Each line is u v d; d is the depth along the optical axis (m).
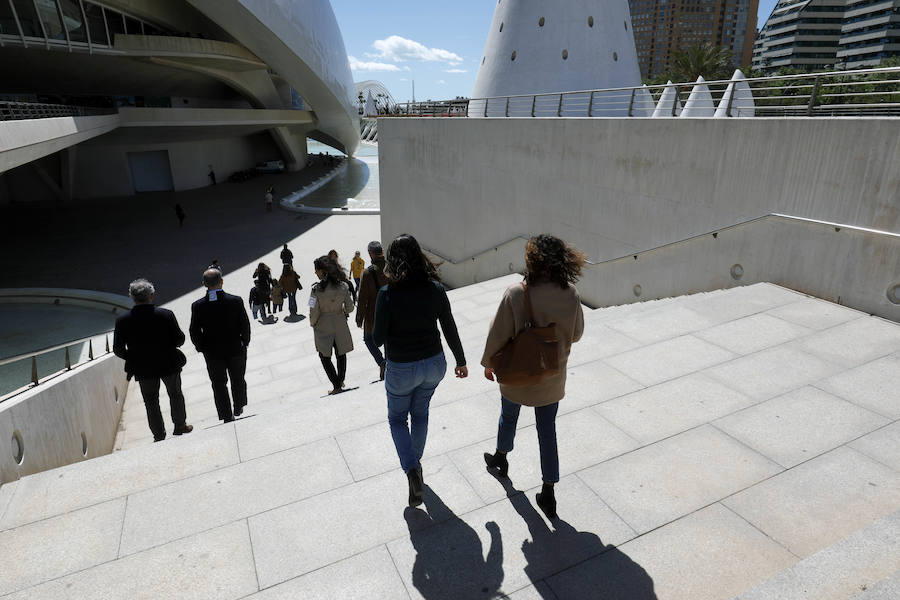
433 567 2.70
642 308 8.03
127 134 32.19
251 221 27.47
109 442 7.23
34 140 13.98
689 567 2.65
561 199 11.69
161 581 2.66
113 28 27.89
